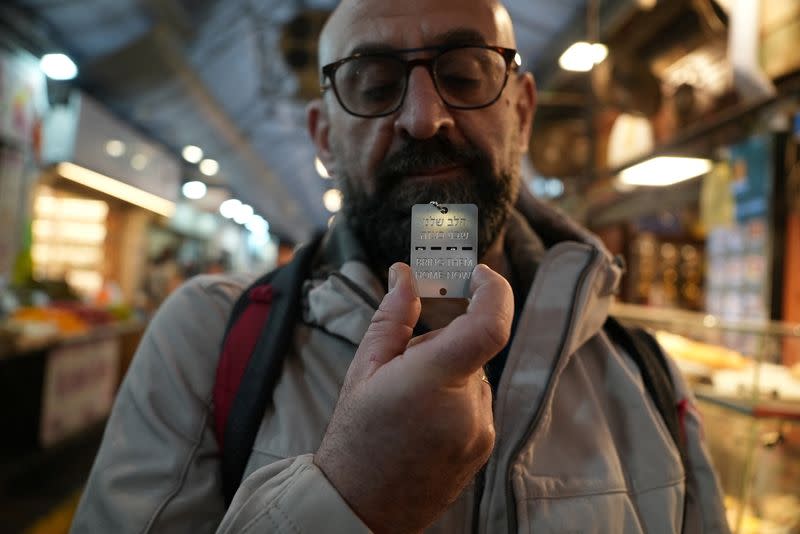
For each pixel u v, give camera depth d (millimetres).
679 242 4875
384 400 500
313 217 21953
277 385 849
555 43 5066
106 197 8148
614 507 798
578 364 930
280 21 5816
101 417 4922
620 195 4668
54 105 5930
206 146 9680
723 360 1760
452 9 883
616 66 4293
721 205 3086
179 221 11625
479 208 880
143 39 5359
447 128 853
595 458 832
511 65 917
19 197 5277
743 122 2877
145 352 923
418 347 507
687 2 3439
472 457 521
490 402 565
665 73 4215
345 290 867
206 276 1051
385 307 568
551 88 5379
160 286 10406
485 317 483
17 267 4859
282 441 783
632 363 982
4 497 3293
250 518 583
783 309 2703
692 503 921
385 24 886
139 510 771
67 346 4309
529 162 5367
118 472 810
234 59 6699
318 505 533
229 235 16562
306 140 10711
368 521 527
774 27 2449
